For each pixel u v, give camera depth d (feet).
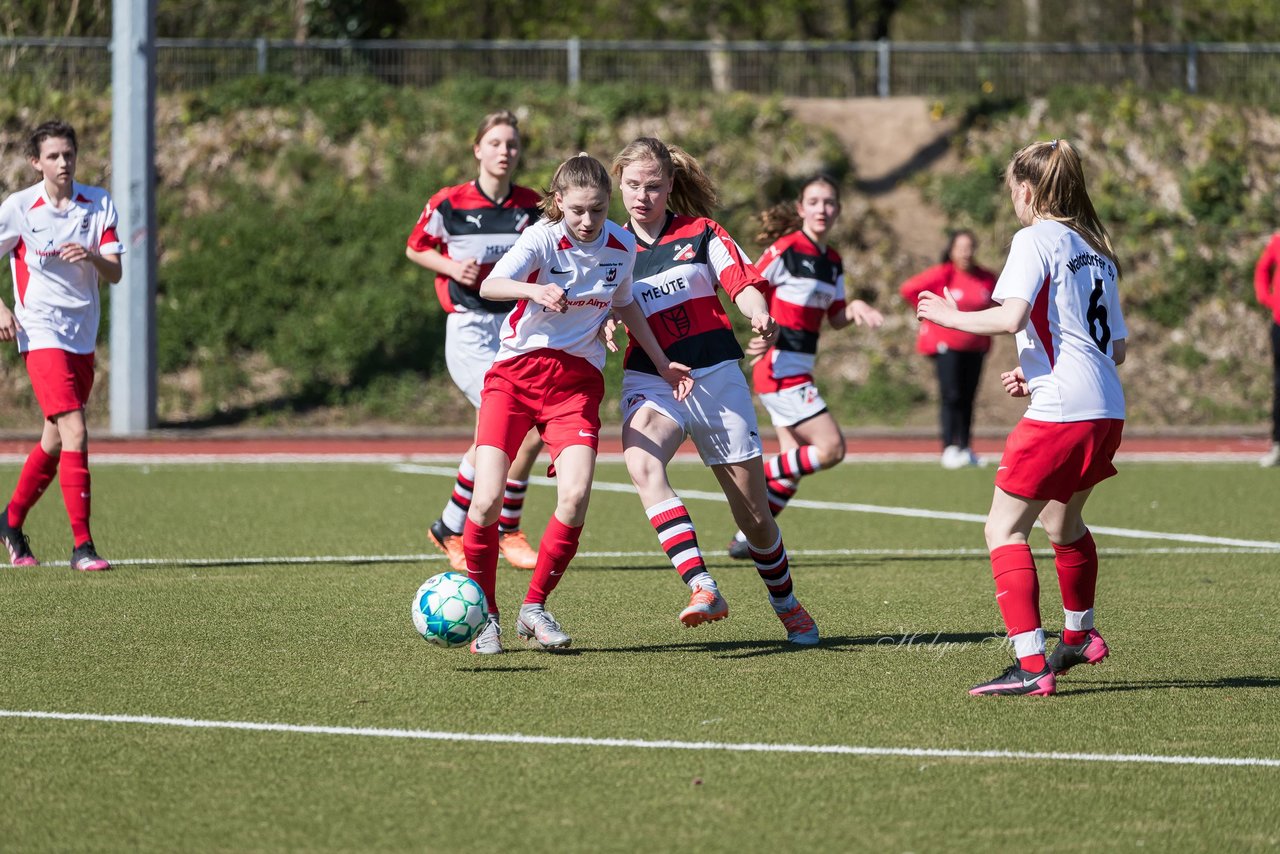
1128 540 117.91
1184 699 66.33
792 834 48.26
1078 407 64.34
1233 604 90.27
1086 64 298.35
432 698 65.36
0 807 50.37
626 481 157.28
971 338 175.42
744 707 64.23
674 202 79.00
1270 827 49.42
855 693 66.95
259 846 46.88
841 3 417.90
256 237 249.75
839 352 249.55
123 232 206.18
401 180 260.21
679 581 97.35
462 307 103.96
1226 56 296.51
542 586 75.56
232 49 277.23
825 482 159.53
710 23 406.00
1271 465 178.40
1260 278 173.27
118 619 82.99
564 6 388.78
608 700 65.26
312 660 72.90
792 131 277.85
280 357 237.04
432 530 100.94
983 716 63.10
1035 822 49.67
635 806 50.85
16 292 97.76
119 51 201.67
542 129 271.28
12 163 259.60
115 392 209.26
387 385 235.20
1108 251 66.54
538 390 74.43
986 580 99.04
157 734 59.31
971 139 283.38
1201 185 269.03
